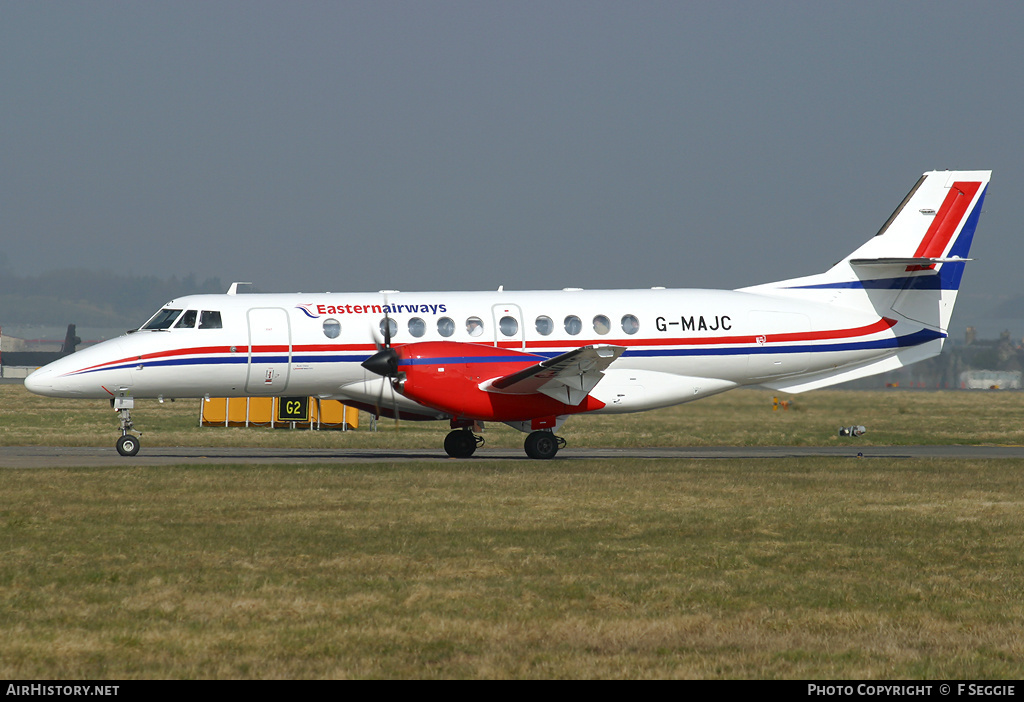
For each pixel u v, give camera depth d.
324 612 32.06
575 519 49.56
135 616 31.45
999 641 29.83
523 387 80.00
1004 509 53.50
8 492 57.75
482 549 41.91
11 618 31.12
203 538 43.75
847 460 81.31
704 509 53.03
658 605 33.41
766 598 34.41
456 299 86.31
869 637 30.16
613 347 74.25
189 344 82.69
